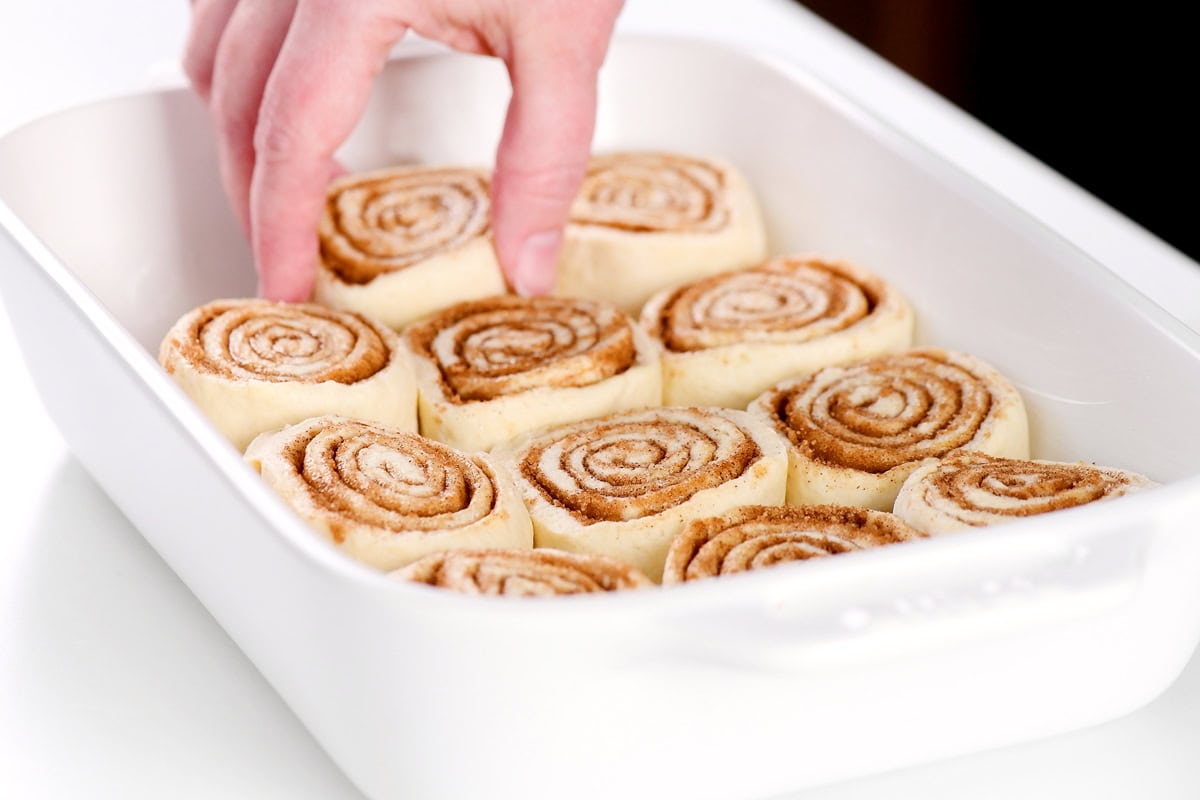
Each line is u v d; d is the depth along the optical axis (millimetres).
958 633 614
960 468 736
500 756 623
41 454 782
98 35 1002
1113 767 680
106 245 822
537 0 763
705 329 815
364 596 607
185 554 701
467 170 870
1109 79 944
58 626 718
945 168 805
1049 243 764
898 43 1018
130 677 703
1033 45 967
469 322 807
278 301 789
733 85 880
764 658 605
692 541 705
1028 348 775
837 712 638
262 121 765
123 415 695
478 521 704
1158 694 679
